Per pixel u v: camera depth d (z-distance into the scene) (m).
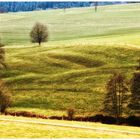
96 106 146.12
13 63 198.50
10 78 181.12
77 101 151.88
